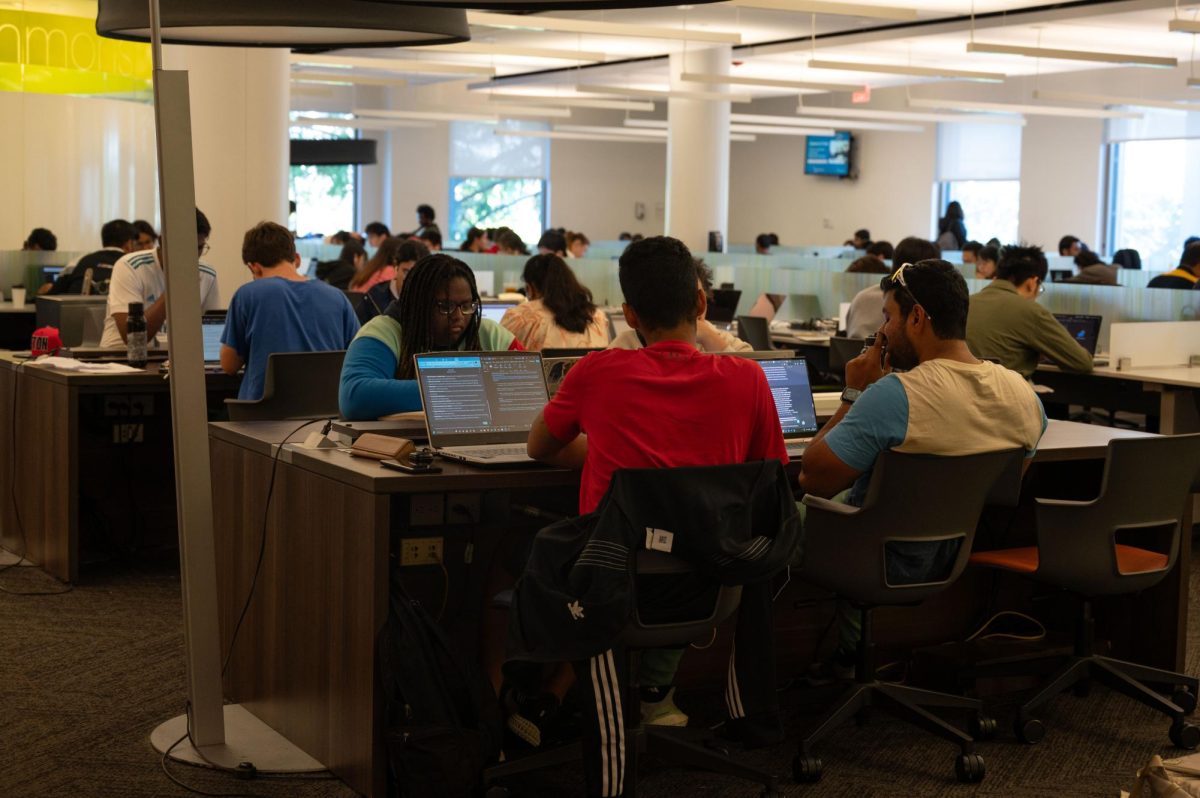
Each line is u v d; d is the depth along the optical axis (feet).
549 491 11.03
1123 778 10.21
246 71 25.82
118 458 16.88
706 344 14.82
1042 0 35.55
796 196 65.67
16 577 15.72
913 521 9.93
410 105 64.03
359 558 9.17
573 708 10.12
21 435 16.51
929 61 47.73
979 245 37.17
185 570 10.06
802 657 12.25
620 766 8.31
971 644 12.32
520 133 55.62
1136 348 20.95
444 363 10.24
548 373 11.07
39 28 35.73
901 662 12.48
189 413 9.92
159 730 10.66
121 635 13.42
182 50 25.88
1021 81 53.26
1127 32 38.83
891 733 11.12
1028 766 10.42
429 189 65.62
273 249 15.52
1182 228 48.60
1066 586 10.82
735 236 69.31
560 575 8.25
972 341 18.65
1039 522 10.65
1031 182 53.67
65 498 15.30
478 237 44.19
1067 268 41.96
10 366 16.70
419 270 11.02
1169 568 11.18
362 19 15.05
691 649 11.87
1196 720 11.48
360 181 65.67
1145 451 10.66
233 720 10.91
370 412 10.77
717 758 9.22
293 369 14.23
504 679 9.87
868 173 61.67
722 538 8.30
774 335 29.35
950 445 9.96
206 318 17.07
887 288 10.53
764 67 50.90
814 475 10.00
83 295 24.13
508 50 36.78
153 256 17.81
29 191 37.96
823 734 10.11
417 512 10.01
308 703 10.07
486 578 10.39
